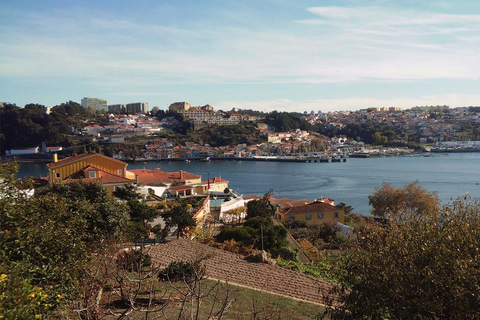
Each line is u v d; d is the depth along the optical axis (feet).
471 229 46.88
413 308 41.16
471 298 38.45
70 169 174.29
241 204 208.85
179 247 95.25
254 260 91.04
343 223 189.47
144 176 228.22
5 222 45.19
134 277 64.34
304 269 90.89
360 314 45.50
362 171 582.35
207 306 58.54
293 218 184.24
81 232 62.18
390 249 46.98
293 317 57.82
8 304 28.14
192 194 231.71
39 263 43.50
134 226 94.79
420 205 197.26
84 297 40.42
